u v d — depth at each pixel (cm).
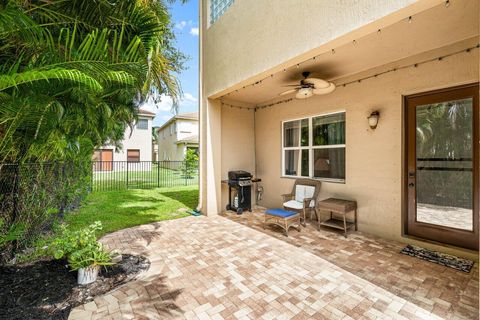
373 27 243
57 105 230
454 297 237
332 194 486
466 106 333
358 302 229
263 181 661
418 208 378
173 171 1656
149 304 225
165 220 518
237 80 433
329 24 273
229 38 455
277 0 343
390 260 318
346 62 395
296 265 304
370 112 422
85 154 492
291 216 422
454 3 244
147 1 350
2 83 154
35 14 241
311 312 215
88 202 682
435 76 348
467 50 319
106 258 273
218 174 580
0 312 207
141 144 1958
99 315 209
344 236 411
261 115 664
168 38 550
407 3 210
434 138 362
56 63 197
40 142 269
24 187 308
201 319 206
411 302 229
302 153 564
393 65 391
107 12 271
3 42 220
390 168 396
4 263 288
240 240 395
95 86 180
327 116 508
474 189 326
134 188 1021
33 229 333
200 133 589
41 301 225
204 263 311
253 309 219
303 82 393
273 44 350
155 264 307
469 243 329
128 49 257
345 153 464
